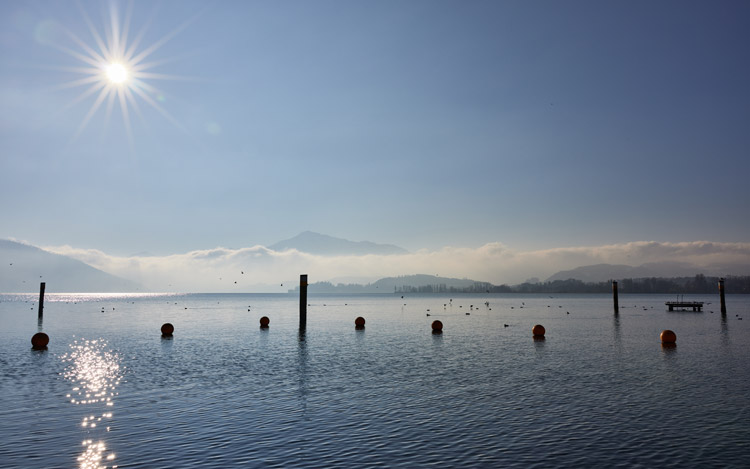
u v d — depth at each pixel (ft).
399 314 320.29
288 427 53.78
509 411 60.80
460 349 126.52
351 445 47.52
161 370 93.25
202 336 164.14
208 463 42.60
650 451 45.96
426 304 551.18
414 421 56.24
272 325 218.79
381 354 116.67
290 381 81.71
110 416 58.65
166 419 57.21
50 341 147.43
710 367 96.02
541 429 52.95
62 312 350.64
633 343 140.05
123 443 48.19
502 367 96.27
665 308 403.34
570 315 299.17
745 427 53.72
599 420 56.59
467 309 400.67
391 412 60.39
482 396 69.51
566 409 61.77
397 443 48.14
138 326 211.20
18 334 170.71
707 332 175.73
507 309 399.03
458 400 66.95
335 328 198.49
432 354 116.37
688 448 46.80
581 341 145.79
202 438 49.70
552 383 79.46
